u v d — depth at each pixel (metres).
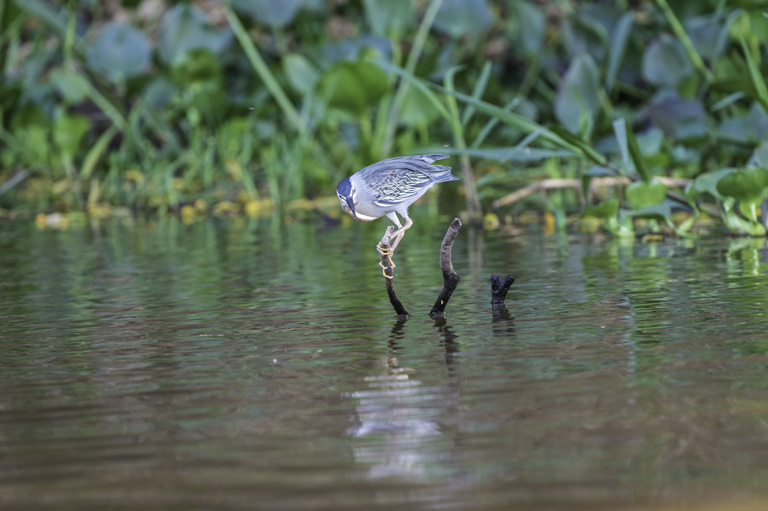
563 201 21.42
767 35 19.22
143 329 10.05
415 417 6.88
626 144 14.56
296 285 12.41
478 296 11.20
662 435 6.36
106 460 6.24
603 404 7.01
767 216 15.12
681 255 13.59
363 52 23.09
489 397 7.27
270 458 6.19
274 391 7.64
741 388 7.25
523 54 27.81
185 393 7.66
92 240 18.30
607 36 25.83
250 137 26.39
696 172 22.42
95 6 31.34
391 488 5.68
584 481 5.69
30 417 7.18
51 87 29.64
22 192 28.03
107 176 26.31
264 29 28.86
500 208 21.02
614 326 9.38
